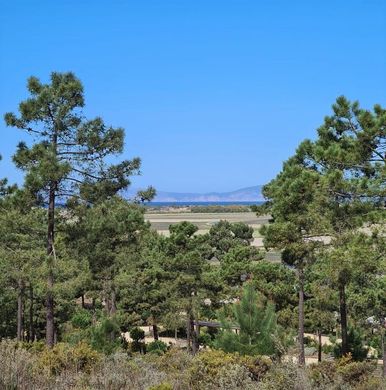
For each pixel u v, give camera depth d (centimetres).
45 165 2161
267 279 3481
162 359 1274
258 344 1568
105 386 856
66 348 1130
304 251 2259
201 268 3291
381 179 2022
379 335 3045
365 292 2828
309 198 2188
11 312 4044
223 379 914
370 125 2022
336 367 1164
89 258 2511
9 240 2492
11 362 774
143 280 3794
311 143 2366
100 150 2381
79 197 2402
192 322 3394
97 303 5512
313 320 3148
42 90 2316
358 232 2027
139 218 2503
